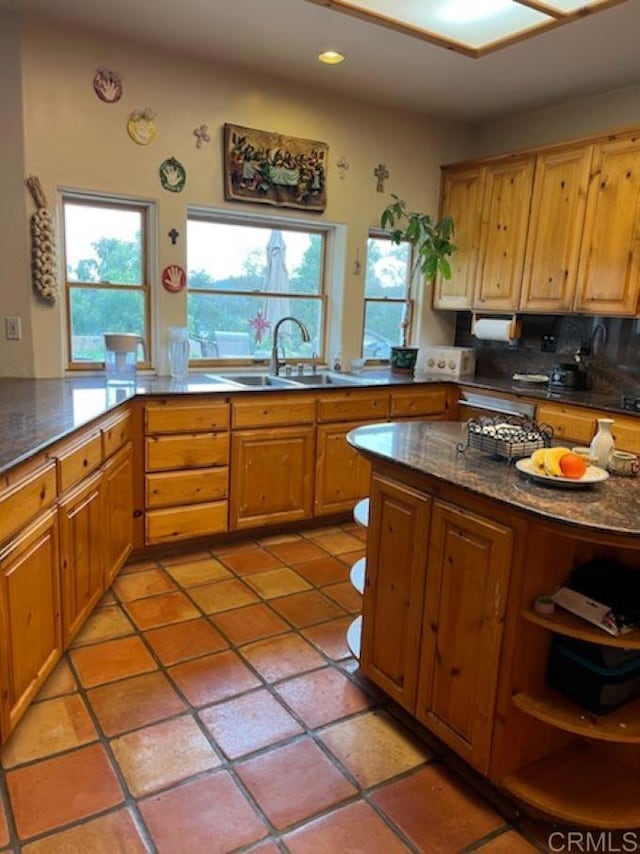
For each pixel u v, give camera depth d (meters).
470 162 4.22
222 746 1.88
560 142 3.65
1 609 1.70
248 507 3.42
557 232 3.75
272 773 1.78
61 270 3.30
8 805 1.63
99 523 2.53
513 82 3.60
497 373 4.50
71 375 3.40
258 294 3.99
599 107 3.81
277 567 3.16
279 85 3.65
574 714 1.63
